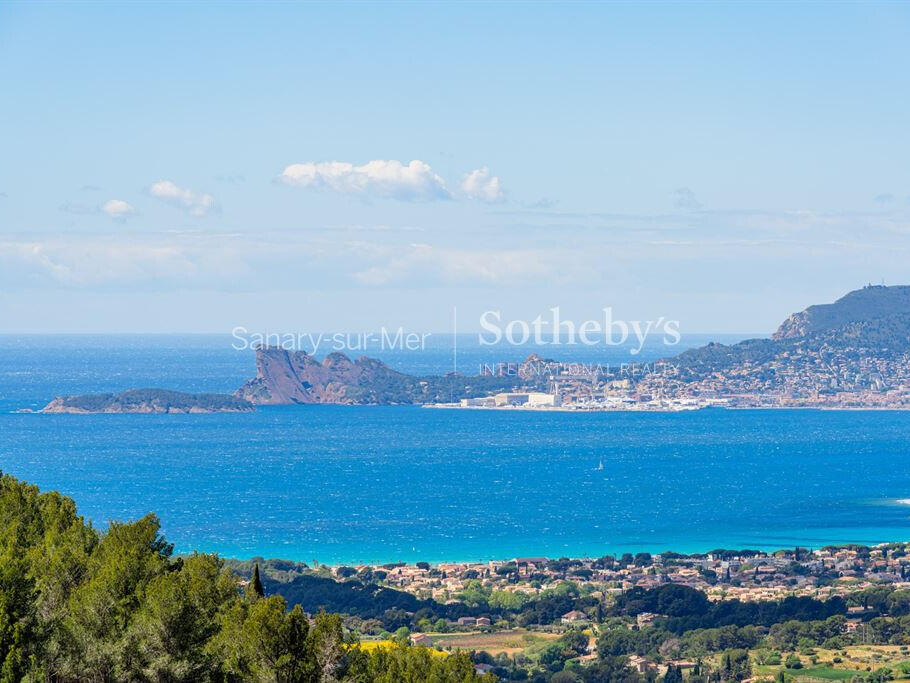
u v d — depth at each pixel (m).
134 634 133.12
